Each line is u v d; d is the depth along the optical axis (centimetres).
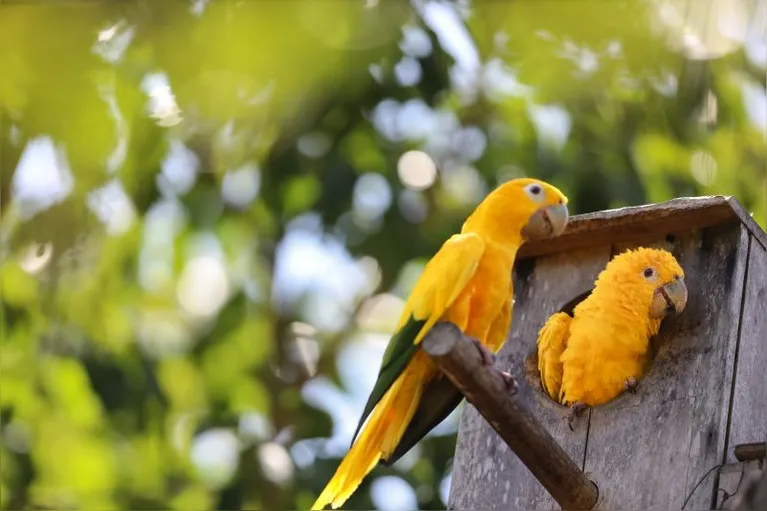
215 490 1355
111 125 1002
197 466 1422
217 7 952
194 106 1059
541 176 1298
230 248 1416
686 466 817
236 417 1366
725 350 840
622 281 852
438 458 1309
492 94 1366
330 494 770
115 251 1388
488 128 1352
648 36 1141
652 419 841
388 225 1302
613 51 1155
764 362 859
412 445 778
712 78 1241
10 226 1234
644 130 1286
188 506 1405
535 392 891
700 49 1210
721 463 808
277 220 1321
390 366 754
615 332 848
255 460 1291
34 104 955
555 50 1145
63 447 1405
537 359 908
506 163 1331
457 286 758
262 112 1134
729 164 1352
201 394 1433
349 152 1310
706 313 859
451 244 776
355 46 1088
